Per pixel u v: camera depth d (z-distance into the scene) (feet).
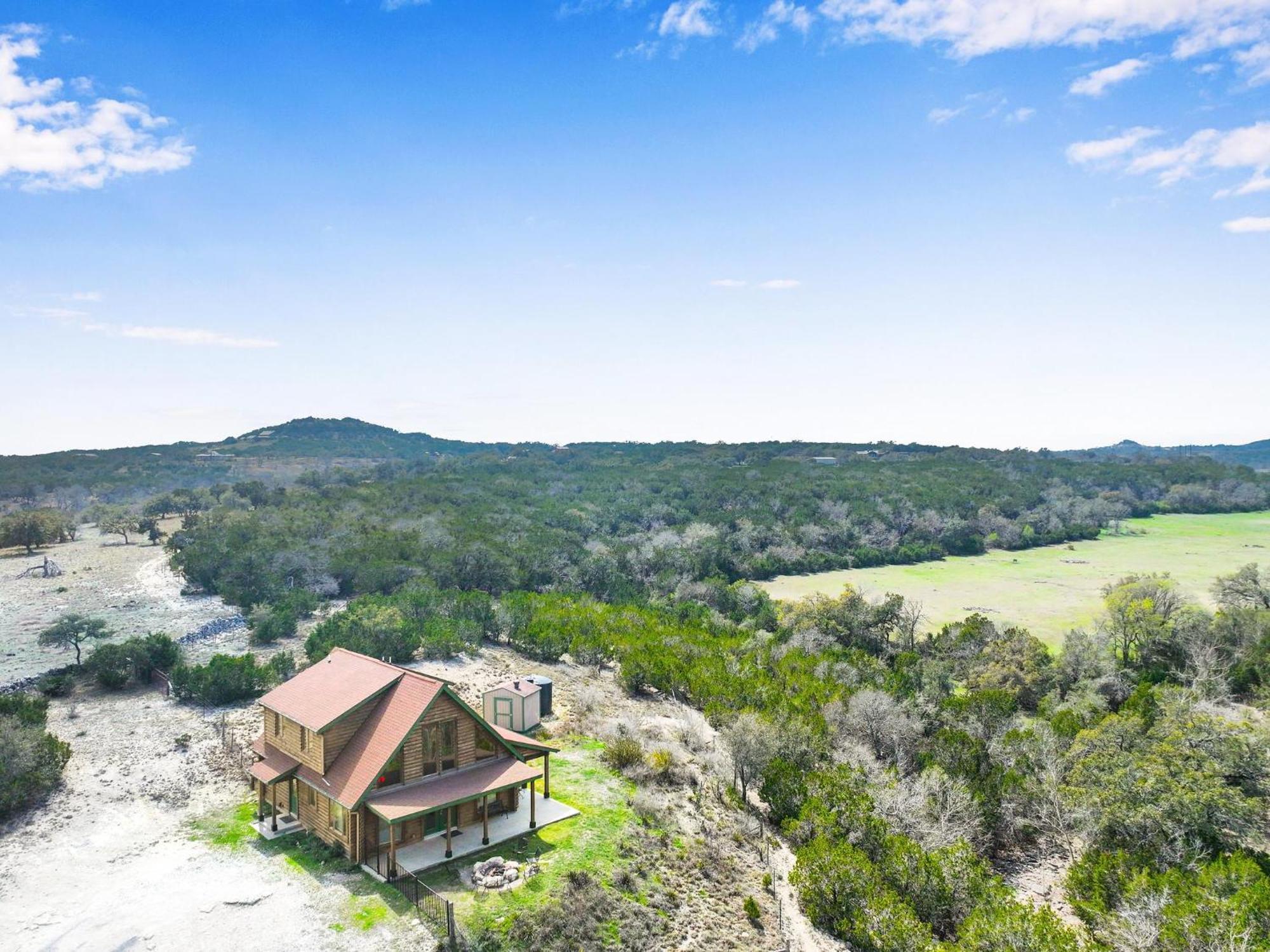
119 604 299.58
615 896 105.81
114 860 109.91
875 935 107.86
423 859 108.78
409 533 379.35
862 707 181.78
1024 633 268.41
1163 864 126.72
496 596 330.75
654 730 173.58
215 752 148.97
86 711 173.37
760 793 151.02
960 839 130.31
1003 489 632.79
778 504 550.36
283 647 239.09
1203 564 461.37
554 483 620.90
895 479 651.25
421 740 113.09
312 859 109.50
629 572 386.73
